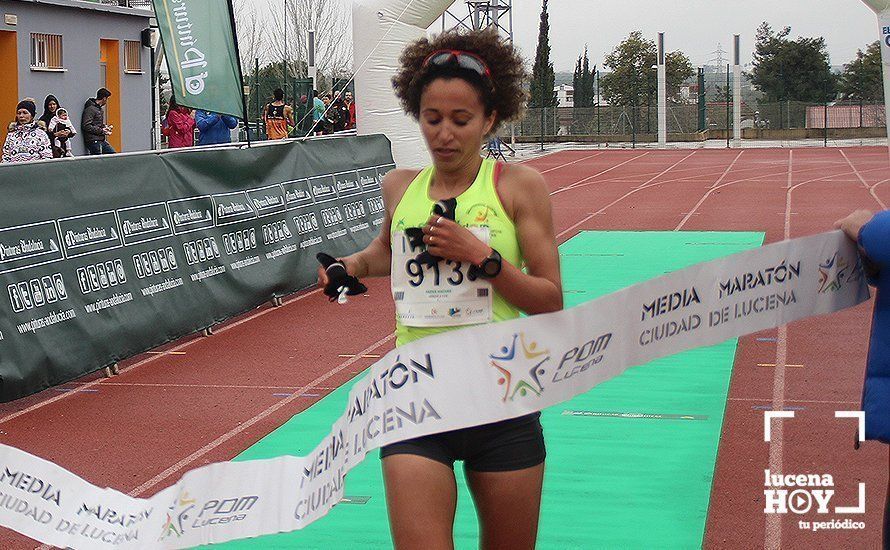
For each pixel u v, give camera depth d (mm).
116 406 7852
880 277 3699
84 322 8375
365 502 5598
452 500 3225
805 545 4934
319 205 13125
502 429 3260
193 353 9617
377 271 3660
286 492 3633
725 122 57156
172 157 10000
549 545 4941
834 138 55156
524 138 55219
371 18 16969
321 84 42250
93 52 24891
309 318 11227
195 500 3701
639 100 70500
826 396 7602
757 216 20297
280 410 7668
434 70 3285
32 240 7898
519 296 3230
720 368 8484
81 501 3875
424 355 3234
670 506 5434
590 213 21609
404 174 3541
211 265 10453
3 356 7453
